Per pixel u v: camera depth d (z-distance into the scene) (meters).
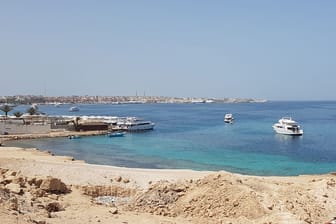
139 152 85.69
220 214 32.19
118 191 43.56
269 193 35.16
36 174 47.34
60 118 146.75
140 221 30.36
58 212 31.19
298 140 108.12
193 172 52.09
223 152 85.44
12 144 95.94
